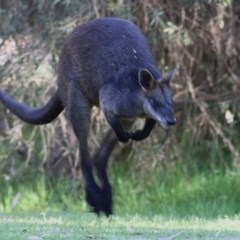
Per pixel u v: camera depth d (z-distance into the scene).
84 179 17.78
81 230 15.93
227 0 21.95
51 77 23.59
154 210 23.19
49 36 23.66
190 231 16.11
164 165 25.06
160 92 16.27
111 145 17.86
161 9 23.91
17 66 23.89
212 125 24.86
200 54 24.92
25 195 24.84
